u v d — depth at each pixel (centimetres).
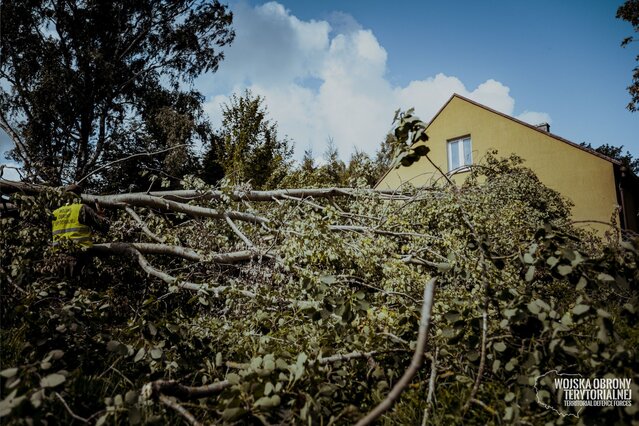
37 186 483
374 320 235
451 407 179
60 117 1630
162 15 1931
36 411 134
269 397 157
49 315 226
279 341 236
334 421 158
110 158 1716
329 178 738
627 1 1516
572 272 197
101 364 227
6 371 142
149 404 154
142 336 229
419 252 384
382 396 187
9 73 1606
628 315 188
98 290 409
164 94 1877
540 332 183
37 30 1658
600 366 161
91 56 1631
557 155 1238
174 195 532
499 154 1341
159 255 488
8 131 594
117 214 544
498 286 230
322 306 226
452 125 1468
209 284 322
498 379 192
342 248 343
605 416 145
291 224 371
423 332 135
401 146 296
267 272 345
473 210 438
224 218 446
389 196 478
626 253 197
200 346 242
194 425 141
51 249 385
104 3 1745
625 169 1138
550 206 926
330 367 191
